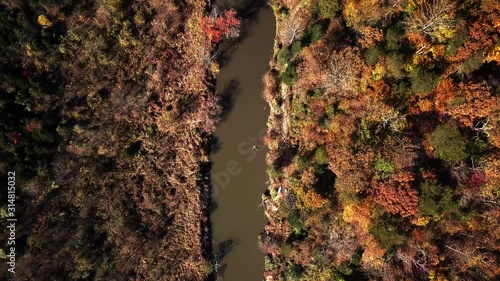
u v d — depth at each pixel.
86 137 41.75
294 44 41.00
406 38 36.78
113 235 42.47
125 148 42.62
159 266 42.94
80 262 41.28
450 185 36.75
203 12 42.78
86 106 41.59
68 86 41.09
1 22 38.06
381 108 37.00
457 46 35.28
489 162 36.19
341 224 40.38
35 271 40.72
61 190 41.56
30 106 39.94
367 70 36.97
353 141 37.75
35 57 39.78
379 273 39.78
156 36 42.53
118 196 42.59
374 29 37.22
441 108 36.62
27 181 40.12
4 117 39.00
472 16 35.44
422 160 36.97
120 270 42.50
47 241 41.06
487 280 37.25
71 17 40.47
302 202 40.81
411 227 37.12
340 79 37.91
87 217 42.06
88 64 41.34
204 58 42.97
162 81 42.84
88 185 42.03
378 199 36.56
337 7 39.22
